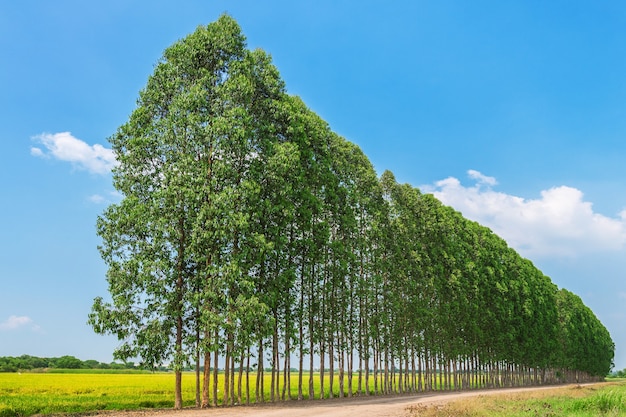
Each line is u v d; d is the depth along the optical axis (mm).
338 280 42500
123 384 58125
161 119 31859
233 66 32688
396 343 52219
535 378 97750
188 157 30031
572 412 26906
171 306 29625
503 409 27406
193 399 41250
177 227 30516
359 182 47625
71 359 128750
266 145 33406
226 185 30703
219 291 28938
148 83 33219
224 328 28578
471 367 73750
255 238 30703
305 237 38062
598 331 137250
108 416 24297
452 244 64625
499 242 82188
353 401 37656
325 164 41500
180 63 32875
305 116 39750
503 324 75250
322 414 24828
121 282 29438
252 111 34688
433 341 60625
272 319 31656
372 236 47406
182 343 29953
